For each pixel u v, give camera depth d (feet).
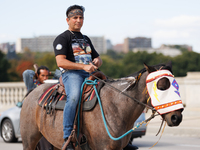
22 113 18.11
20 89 60.03
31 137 17.67
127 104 14.64
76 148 15.72
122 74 256.93
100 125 14.62
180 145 30.42
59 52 15.87
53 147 19.45
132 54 268.21
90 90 15.46
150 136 36.81
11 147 29.76
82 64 15.48
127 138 14.94
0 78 192.75
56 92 16.58
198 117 46.78
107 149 14.46
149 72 14.14
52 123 16.16
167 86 13.61
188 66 244.83
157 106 13.55
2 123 33.47
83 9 16.84
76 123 15.24
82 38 16.67
